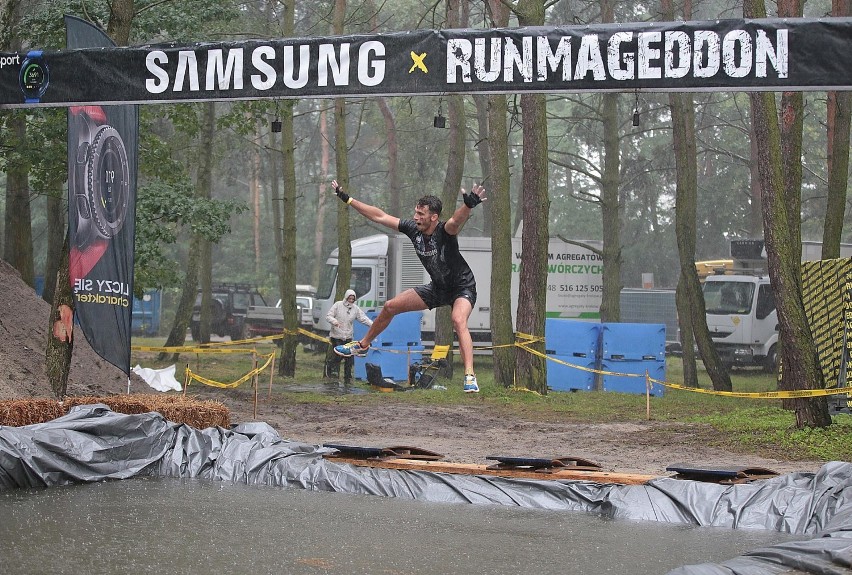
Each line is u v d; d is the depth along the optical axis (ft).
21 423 39.50
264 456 40.09
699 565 23.93
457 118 103.65
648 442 52.24
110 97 45.37
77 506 32.40
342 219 96.63
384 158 208.85
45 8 76.13
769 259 52.90
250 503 34.12
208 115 105.50
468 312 31.78
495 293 82.74
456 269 32.14
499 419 63.26
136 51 44.93
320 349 128.26
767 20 38.68
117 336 48.75
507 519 32.45
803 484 33.53
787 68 38.60
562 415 66.08
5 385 48.75
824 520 31.27
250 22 120.47
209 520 30.60
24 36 75.31
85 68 45.60
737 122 184.24
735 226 189.16
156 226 76.84
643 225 203.41
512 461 37.68
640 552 27.48
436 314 101.65
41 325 62.18
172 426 41.65
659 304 151.12
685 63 39.29
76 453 38.11
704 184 192.65
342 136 96.02
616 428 59.16
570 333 90.63
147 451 40.65
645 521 32.96
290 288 96.43
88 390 62.23
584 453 48.26
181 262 210.79
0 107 46.70
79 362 65.10
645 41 39.63
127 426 40.19
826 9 167.32
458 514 33.17
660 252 202.28
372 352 93.76
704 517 32.58
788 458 46.55
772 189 52.19
